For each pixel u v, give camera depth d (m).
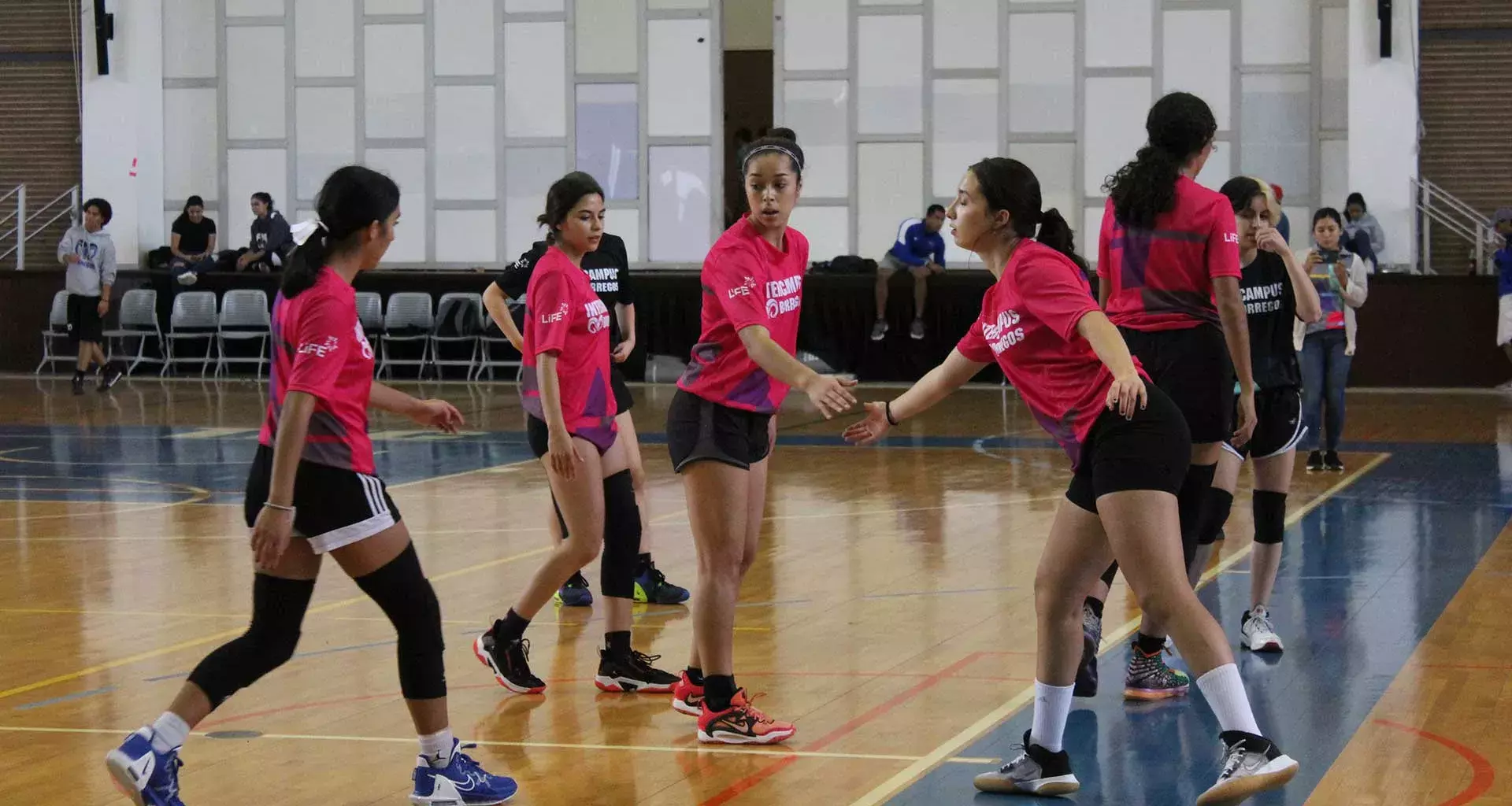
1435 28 22.59
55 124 25.53
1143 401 4.32
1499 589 7.99
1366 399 19.91
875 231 24.23
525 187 25.02
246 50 25.28
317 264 4.48
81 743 5.41
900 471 13.49
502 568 8.98
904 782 4.89
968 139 23.91
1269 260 6.80
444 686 4.70
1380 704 5.73
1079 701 5.92
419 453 15.02
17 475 13.29
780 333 5.45
